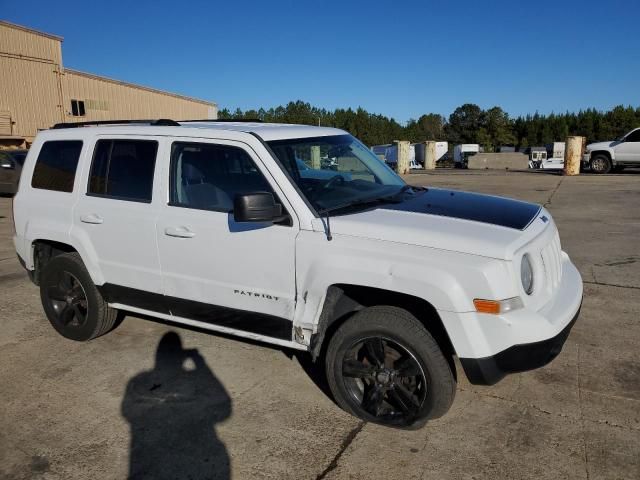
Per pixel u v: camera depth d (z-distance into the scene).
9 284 6.97
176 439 3.52
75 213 4.71
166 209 4.18
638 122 91.06
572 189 15.88
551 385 4.02
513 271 3.15
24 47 29.59
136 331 5.28
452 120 104.00
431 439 3.43
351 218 3.60
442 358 3.28
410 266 3.23
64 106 32.09
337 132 4.77
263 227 3.73
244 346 4.88
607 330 4.98
